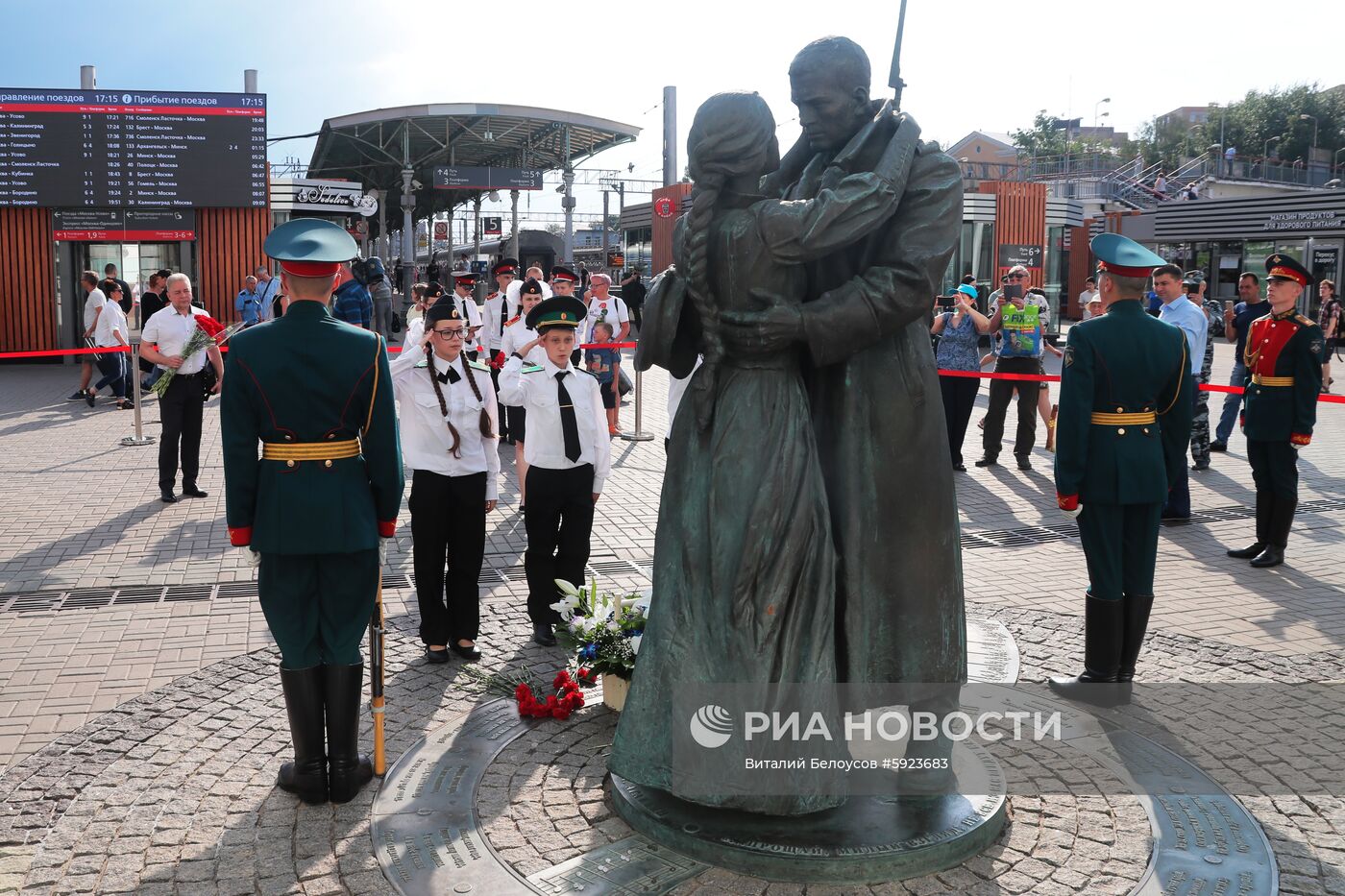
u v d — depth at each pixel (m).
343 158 37.34
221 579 6.98
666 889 3.45
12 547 7.75
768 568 3.53
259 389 4.01
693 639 3.68
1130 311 5.05
